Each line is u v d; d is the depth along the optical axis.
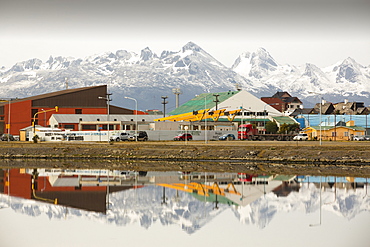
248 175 83.56
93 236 46.53
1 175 84.94
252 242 44.59
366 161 99.38
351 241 44.69
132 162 109.81
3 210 56.47
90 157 119.94
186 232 47.91
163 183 75.00
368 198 62.69
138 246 43.78
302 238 45.72
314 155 104.56
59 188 70.75
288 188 69.94
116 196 64.56
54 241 44.94
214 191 68.00
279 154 107.56
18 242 44.66
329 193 65.88
